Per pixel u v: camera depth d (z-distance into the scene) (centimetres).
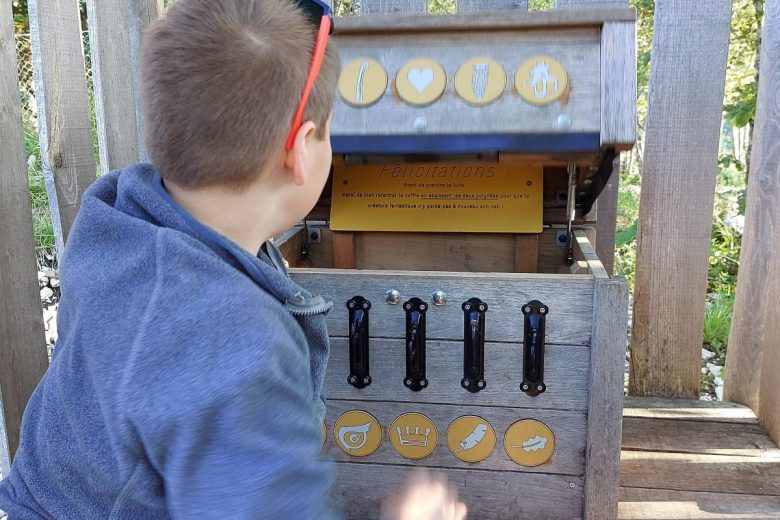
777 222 168
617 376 117
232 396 58
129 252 65
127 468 63
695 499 148
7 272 151
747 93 321
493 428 124
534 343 117
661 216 177
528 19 115
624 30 112
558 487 125
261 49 67
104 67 174
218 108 65
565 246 160
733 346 187
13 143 151
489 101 115
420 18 119
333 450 130
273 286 70
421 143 117
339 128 119
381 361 124
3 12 146
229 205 71
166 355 59
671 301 182
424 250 162
